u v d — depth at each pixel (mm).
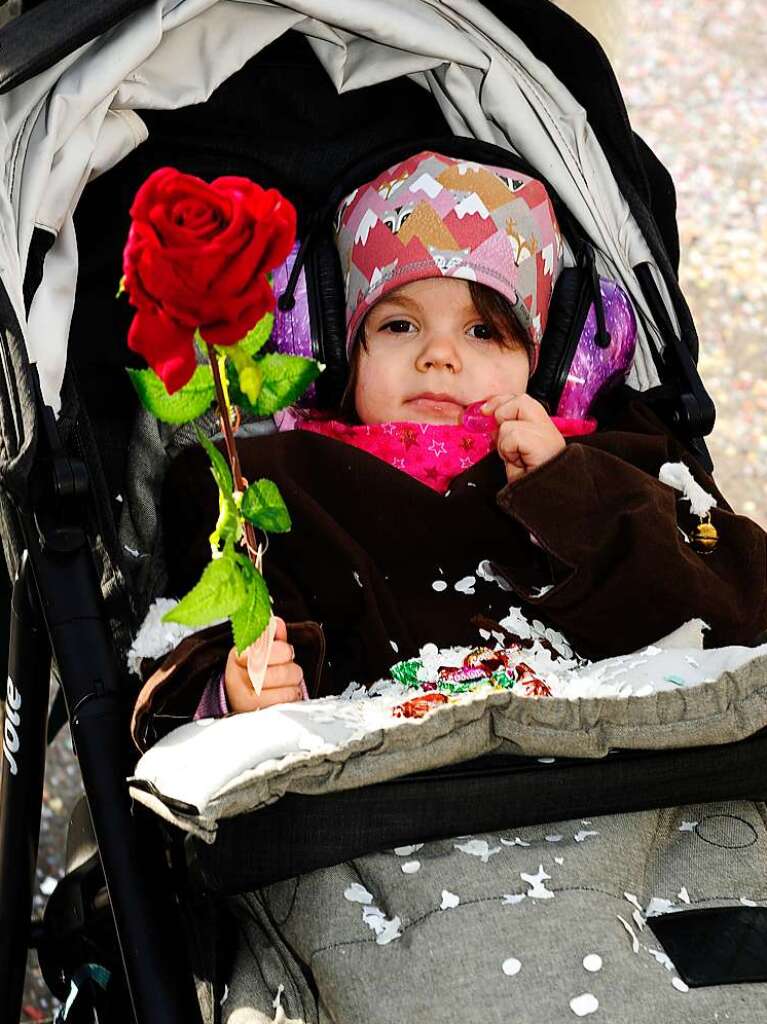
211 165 1649
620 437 1482
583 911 1012
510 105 1658
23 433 1225
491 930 996
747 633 1339
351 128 1713
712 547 1396
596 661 1335
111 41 1425
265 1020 1055
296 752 1021
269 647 1114
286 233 916
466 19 1636
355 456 1422
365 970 1004
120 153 1532
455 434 1516
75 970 1387
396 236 1568
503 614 1368
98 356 1582
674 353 1646
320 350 1607
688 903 1093
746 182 4324
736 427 3682
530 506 1306
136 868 1122
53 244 1447
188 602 973
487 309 1560
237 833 1042
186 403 1028
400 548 1395
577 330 1661
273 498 1026
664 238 1787
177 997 1063
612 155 1695
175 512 1422
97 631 1236
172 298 901
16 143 1386
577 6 2057
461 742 1054
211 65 1561
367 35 1607
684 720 1091
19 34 1344
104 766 1166
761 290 4016
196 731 1101
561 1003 941
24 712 1343
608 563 1297
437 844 1088
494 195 1598
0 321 1267
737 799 1155
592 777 1089
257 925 1132
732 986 979
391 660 1306
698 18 4730
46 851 2516
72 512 1254
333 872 1091
